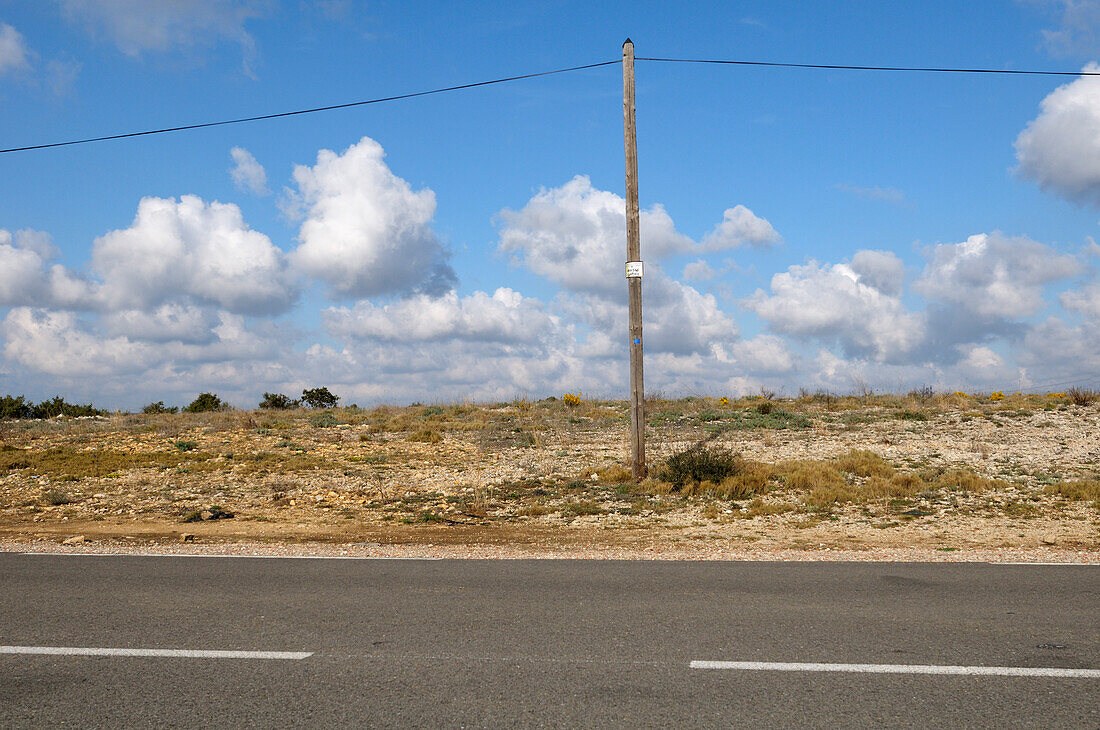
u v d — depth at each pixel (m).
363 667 5.43
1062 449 18.73
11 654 5.78
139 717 4.59
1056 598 7.34
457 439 23.17
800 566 8.99
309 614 6.86
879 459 16.94
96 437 22.81
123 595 7.63
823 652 5.71
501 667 5.41
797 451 19.23
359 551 10.25
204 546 10.75
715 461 15.52
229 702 4.81
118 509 13.95
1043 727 4.39
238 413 30.66
